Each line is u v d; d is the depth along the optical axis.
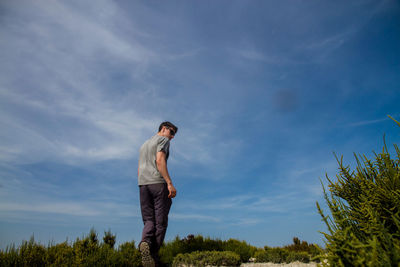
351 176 1.70
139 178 3.54
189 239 5.97
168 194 3.45
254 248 6.23
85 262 3.56
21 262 3.28
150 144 3.62
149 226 3.28
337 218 1.42
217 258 4.56
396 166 1.60
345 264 1.16
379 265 1.09
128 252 4.41
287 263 4.98
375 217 1.31
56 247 3.97
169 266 4.68
